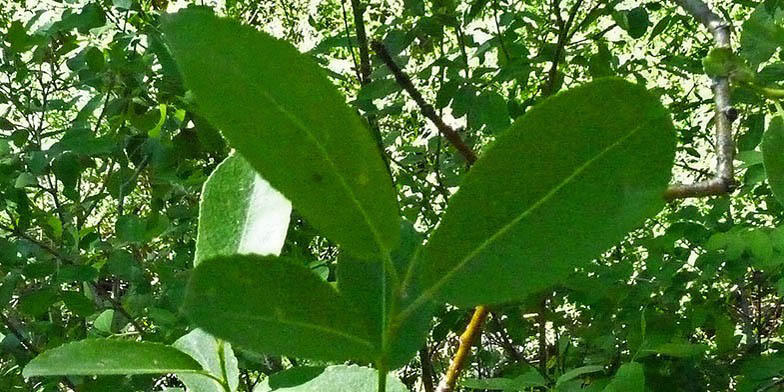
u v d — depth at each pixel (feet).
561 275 0.59
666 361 2.74
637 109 0.56
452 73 3.22
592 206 0.58
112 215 3.95
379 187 0.57
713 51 1.19
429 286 0.61
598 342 2.80
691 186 1.08
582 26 3.67
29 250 2.92
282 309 0.63
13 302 3.47
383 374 0.65
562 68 3.82
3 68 3.26
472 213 0.60
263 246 0.85
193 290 0.61
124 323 3.18
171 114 3.38
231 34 0.49
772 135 0.90
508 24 3.62
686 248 3.13
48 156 2.89
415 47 3.92
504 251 0.60
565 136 0.57
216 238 0.85
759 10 1.53
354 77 4.36
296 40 5.61
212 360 0.98
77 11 3.66
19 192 2.94
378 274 0.75
